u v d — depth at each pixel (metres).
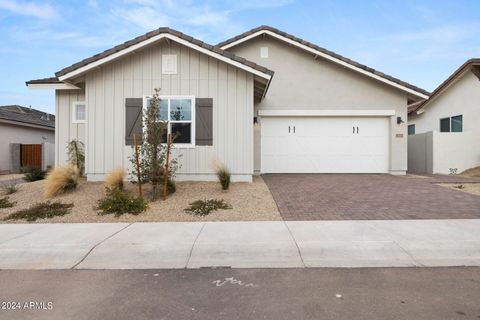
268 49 13.98
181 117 10.46
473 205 7.73
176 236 5.65
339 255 4.91
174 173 9.17
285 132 14.03
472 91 15.79
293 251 5.01
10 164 19.50
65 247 5.18
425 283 3.99
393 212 7.14
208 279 4.16
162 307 3.44
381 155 14.02
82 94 12.06
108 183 8.86
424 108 19.67
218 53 9.89
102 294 3.77
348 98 13.88
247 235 5.65
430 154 14.70
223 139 10.45
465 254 4.92
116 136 10.41
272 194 9.09
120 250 5.09
